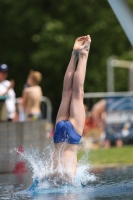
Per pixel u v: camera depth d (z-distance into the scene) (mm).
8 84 28031
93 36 59156
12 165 20812
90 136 32812
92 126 33031
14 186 16969
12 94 28391
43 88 61094
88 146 32312
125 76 59031
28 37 61469
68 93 16312
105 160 24281
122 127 32688
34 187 16062
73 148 16031
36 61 57969
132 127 32688
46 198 14180
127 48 60375
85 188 15836
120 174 19266
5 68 27828
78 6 59438
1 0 60000
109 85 52125
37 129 22156
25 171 20500
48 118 33688
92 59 59719
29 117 29828
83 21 59656
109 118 32812
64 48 57531
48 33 57375
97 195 14438
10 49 62031
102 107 33094
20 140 21625
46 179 16047
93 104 33562
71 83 16312
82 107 16156
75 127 16016
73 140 15961
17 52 61750
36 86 30141
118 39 59312
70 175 15969
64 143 15992
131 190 15281
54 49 57656
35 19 59375
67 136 15930
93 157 25547
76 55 16469
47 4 60312
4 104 26562
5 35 61688
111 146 32625
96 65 59531
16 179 18719
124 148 29906
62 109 16281
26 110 30219
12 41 62031
